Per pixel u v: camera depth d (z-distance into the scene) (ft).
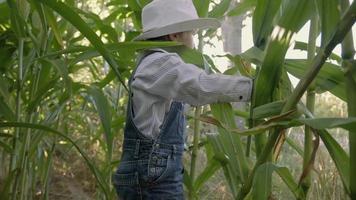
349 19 1.96
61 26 4.23
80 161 7.80
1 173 4.79
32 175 5.27
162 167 3.34
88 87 3.59
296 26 2.41
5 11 3.96
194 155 4.06
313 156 2.50
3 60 4.09
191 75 2.88
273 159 3.11
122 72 4.15
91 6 7.48
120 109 6.12
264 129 2.43
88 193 7.29
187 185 3.89
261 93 2.69
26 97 4.58
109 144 3.36
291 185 2.95
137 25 4.53
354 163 2.18
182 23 3.21
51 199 6.81
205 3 3.77
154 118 3.28
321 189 4.47
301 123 2.24
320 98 8.50
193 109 5.11
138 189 3.38
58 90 4.90
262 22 2.87
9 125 3.14
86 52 3.65
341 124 1.99
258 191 2.62
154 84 3.04
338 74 2.49
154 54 3.20
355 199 2.22
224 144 3.23
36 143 4.17
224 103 3.18
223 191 6.44
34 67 4.03
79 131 7.38
